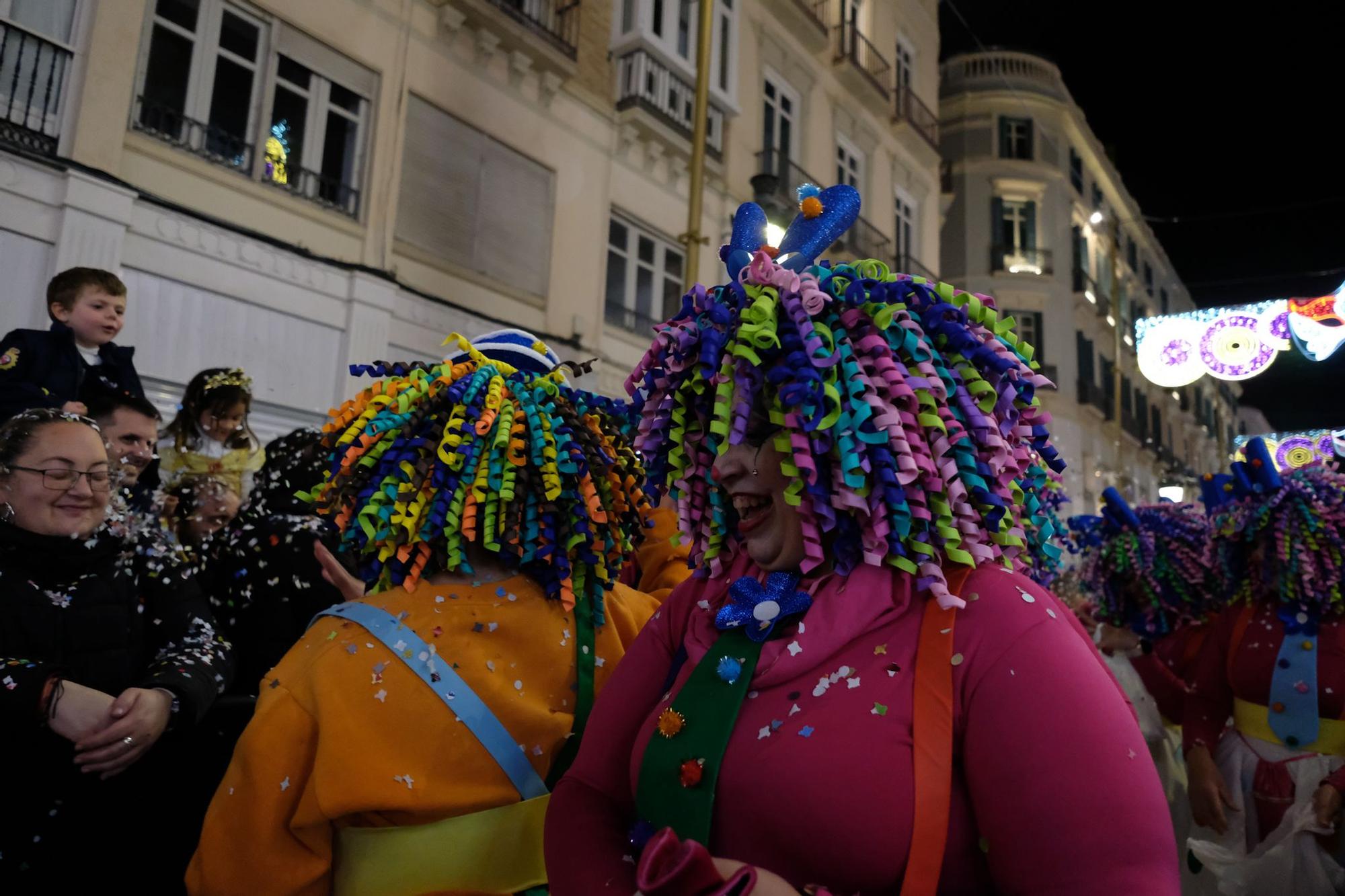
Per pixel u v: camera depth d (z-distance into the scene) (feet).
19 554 5.29
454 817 3.89
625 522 5.06
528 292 27.71
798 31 39.55
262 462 10.10
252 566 6.89
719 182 34.73
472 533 4.32
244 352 20.81
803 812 2.68
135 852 5.69
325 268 22.43
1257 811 8.57
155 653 5.86
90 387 9.52
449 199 25.67
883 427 2.94
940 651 2.80
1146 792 2.52
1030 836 2.51
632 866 3.12
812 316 3.18
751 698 3.02
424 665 3.99
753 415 3.27
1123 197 78.02
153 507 7.84
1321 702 8.39
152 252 19.25
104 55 18.65
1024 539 3.34
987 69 65.82
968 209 63.67
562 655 4.40
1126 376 74.08
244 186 21.09
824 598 3.08
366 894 3.78
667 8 32.14
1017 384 3.26
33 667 4.93
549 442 4.56
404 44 24.61
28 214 17.40
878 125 45.19
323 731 3.80
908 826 2.60
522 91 27.89
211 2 20.79
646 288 32.32
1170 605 10.89
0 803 5.05
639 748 3.29
